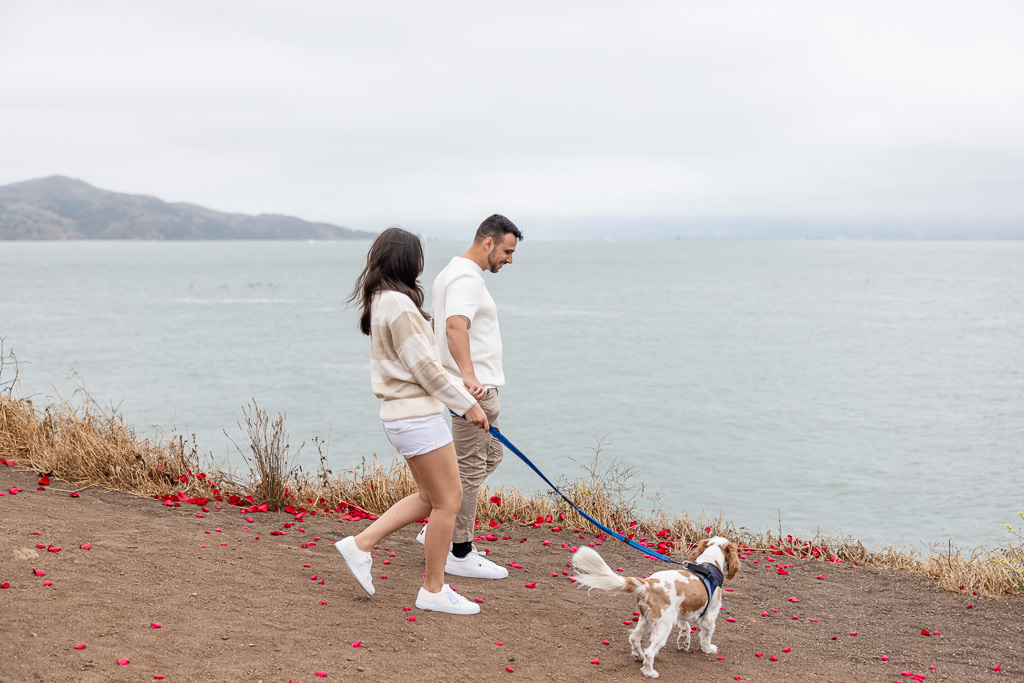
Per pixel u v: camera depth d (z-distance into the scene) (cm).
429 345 404
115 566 426
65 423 690
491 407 497
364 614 414
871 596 598
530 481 1716
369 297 409
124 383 3044
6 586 374
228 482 678
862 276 13088
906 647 484
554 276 13212
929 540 1405
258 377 3275
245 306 6856
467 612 434
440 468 412
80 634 339
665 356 4109
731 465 1997
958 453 2117
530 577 540
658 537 742
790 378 3438
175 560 454
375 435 2223
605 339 4822
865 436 2339
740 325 5650
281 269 14800
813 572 665
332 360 3800
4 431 670
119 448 661
